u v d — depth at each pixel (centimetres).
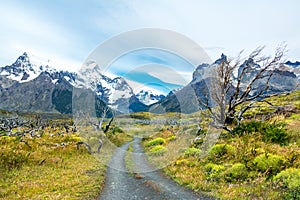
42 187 1149
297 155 1240
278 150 1393
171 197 1028
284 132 1692
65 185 1181
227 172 1215
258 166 1199
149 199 1013
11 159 1509
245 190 1016
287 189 941
